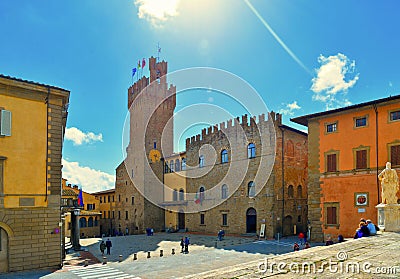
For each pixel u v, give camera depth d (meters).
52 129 27.19
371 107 35.09
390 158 33.34
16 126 25.47
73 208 39.53
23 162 25.53
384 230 20.14
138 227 70.62
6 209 24.45
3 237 24.38
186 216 64.38
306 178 53.66
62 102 28.36
